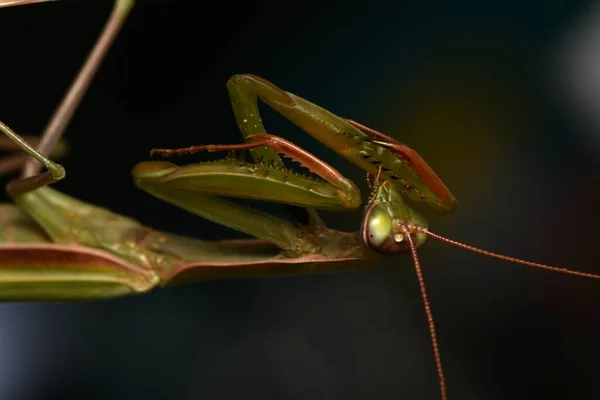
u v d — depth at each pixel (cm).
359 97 22
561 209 21
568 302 21
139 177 18
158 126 22
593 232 21
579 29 22
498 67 22
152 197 22
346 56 22
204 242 19
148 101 22
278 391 21
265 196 18
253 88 18
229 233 21
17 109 21
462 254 21
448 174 22
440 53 22
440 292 21
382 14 22
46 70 21
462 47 22
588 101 22
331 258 18
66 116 18
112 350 21
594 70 22
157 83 22
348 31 22
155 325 21
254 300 21
